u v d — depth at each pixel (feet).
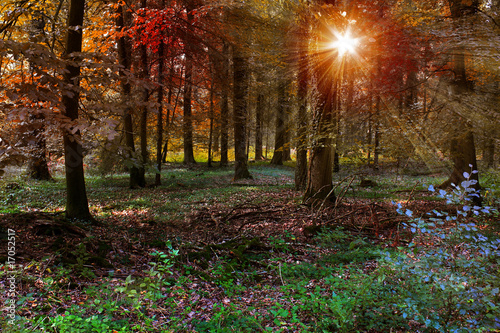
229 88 56.39
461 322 10.29
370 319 11.54
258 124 74.95
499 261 10.30
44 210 31.19
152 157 66.69
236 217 29.91
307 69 37.42
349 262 18.44
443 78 33.17
